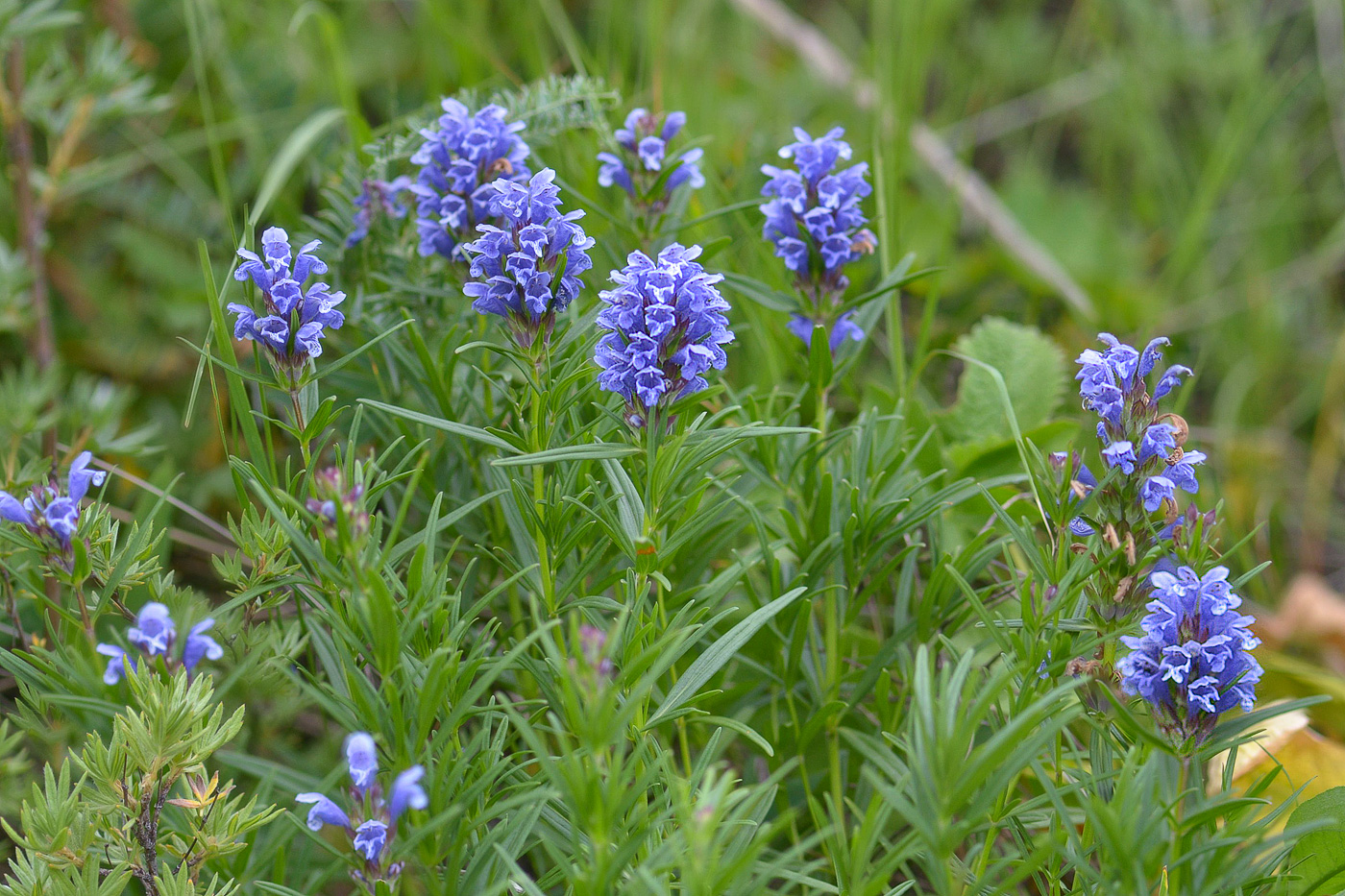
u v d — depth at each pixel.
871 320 1.12
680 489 1.05
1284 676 1.16
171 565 1.23
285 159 1.18
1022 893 1.08
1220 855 0.94
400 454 1.12
